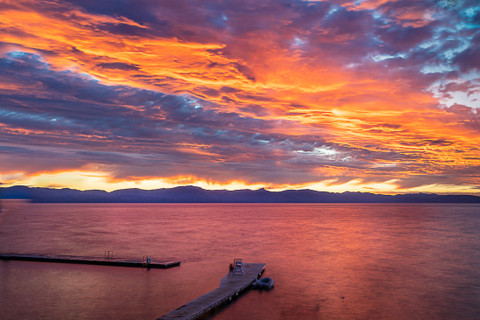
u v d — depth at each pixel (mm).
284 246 63062
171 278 38719
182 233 85562
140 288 34688
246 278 36875
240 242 68500
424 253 55312
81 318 26594
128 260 46375
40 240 70375
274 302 30703
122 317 26828
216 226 109000
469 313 28297
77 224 114812
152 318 26688
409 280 38188
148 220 139500
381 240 71875
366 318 27219
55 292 33250
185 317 24766
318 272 42062
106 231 90062
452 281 37688
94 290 33969
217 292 31406
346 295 32719
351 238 75688
